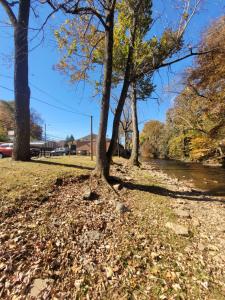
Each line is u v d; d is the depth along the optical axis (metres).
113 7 8.49
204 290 3.63
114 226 5.36
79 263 3.95
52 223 4.99
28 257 3.88
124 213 6.18
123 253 4.35
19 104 10.34
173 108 30.09
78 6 7.57
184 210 7.15
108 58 8.69
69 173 8.38
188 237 5.29
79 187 7.52
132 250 4.48
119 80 15.23
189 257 4.48
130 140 48.16
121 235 5.00
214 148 30.70
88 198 6.68
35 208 5.50
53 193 6.50
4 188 6.03
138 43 10.41
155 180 12.23
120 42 12.71
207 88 17.59
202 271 4.09
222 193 11.21
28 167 8.65
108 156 9.01
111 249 4.43
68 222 5.13
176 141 47.94
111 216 5.87
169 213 6.62
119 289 3.50
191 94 19.12
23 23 9.70
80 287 3.45
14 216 5.00
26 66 10.38
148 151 68.69
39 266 3.71
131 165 18.22
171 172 22.44
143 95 17.58
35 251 4.04
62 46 10.36
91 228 5.07
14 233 4.41
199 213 7.14
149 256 4.37
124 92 9.39
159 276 3.85
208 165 32.47
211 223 6.36
